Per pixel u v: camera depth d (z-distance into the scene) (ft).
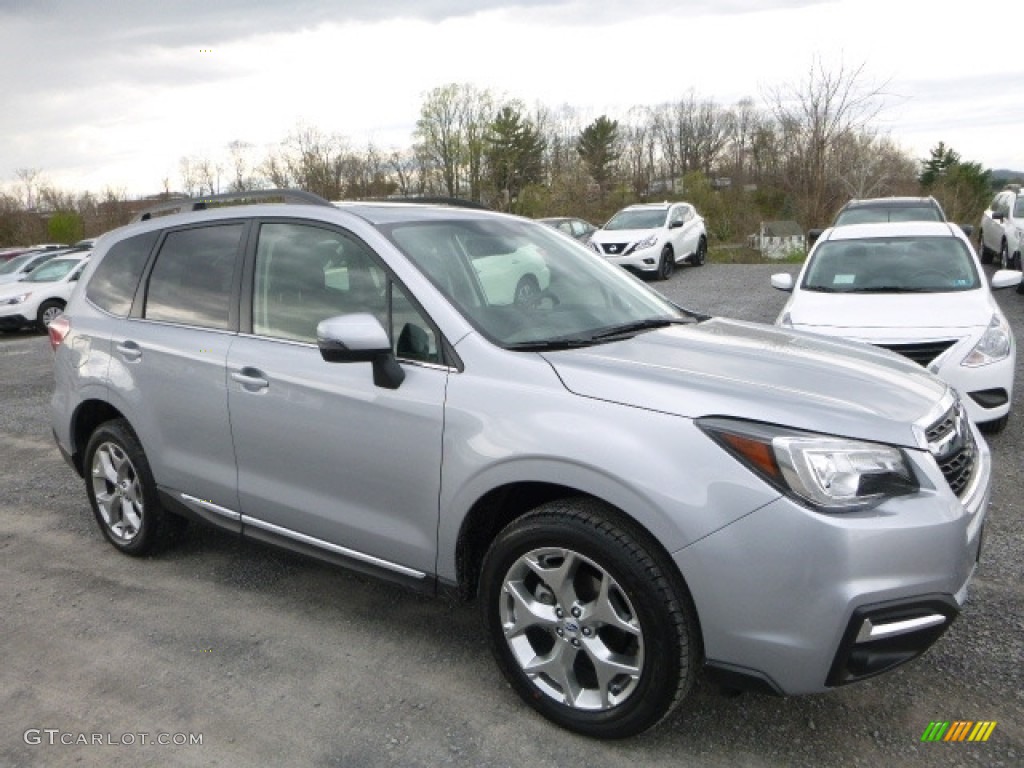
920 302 20.58
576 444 8.53
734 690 8.66
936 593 7.99
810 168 94.53
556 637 9.04
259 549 14.64
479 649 11.02
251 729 9.46
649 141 238.89
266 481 11.60
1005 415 18.70
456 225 11.85
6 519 16.75
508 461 8.96
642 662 8.38
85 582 13.53
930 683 9.89
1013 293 43.32
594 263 13.11
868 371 9.86
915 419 8.68
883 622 7.75
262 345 11.55
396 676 10.43
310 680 10.40
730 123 227.61
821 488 7.79
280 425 11.16
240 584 13.23
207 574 13.64
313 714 9.70
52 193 168.76
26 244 159.63
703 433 8.15
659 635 8.20
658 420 8.36
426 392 9.73
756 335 11.32
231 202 13.62
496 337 9.84
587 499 8.82
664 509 8.04
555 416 8.80
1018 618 11.23
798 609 7.75
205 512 12.64
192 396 12.28
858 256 24.11
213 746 9.18
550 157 224.33
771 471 7.87
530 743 9.02
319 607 12.36
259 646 11.28
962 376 18.28
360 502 10.56
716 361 9.62
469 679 10.30
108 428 13.94
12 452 21.99
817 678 7.86
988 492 9.46
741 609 7.92
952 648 10.60
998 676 9.97
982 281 22.08
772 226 106.42
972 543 8.55
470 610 12.14
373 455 10.22
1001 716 9.25
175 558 14.32
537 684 9.27
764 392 8.64
